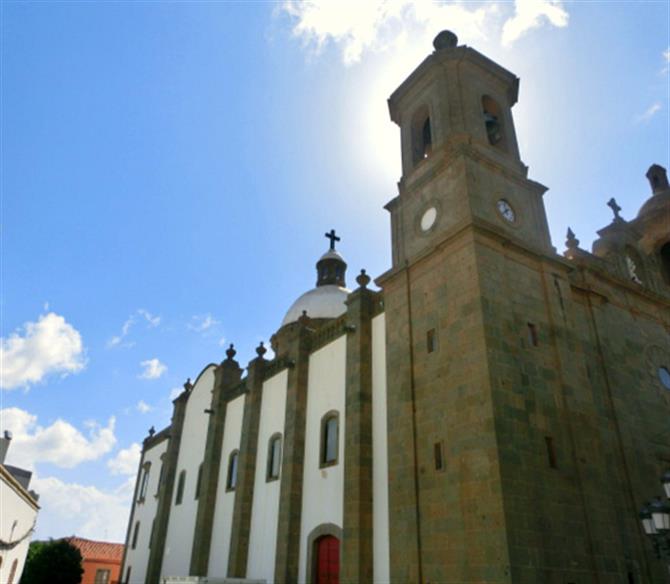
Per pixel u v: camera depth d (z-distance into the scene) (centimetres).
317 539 1977
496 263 1653
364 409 1894
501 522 1274
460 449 1455
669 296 2416
